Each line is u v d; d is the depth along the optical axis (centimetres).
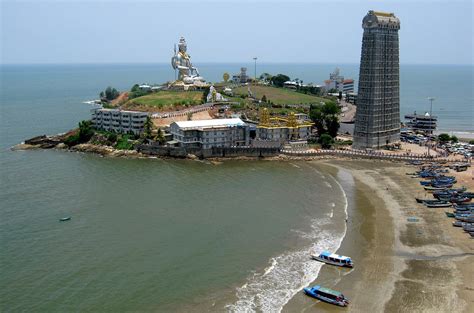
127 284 10556
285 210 15512
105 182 18850
